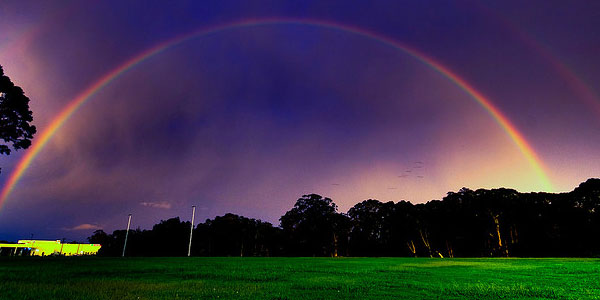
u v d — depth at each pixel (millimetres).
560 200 68750
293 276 18031
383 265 28875
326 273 20062
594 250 64188
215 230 96562
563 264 30000
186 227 98750
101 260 31922
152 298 10461
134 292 11578
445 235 80062
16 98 31406
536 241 70750
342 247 91312
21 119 32344
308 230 89062
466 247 79125
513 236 73812
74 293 11031
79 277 15727
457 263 32781
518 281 16344
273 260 38156
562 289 13359
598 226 63688
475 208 74062
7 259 30703
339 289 13203
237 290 12383
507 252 72812
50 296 10391
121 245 107812
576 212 66250
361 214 88500
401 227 83750
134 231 104812
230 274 18312
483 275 19438
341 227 88750
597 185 64188
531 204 70500
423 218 81062
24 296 10273
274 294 11648
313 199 90812
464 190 78000
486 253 75938
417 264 30844
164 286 13133
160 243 96938
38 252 106500
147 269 20594
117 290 11805
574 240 66438
